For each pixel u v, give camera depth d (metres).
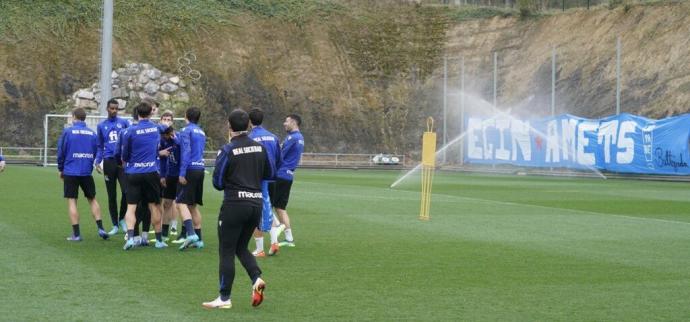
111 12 44.62
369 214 23.05
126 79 64.12
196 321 9.54
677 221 22.31
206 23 71.62
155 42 68.75
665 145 45.94
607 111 58.34
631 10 63.62
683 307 10.76
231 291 11.35
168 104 64.00
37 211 21.81
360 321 9.70
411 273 13.15
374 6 79.06
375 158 67.50
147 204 16.02
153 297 10.82
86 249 15.18
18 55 63.81
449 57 75.06
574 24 68.12
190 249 15.52
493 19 76.44
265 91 69.69
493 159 59.78
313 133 69.31
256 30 73.31
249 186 10.40
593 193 34.28
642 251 16.16
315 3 78.00
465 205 26.89
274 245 14.95
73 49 65.94
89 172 16.41
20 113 61.31
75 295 10.85
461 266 13.95
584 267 14.02
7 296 10.71
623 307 10.73
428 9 78.88
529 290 11.83
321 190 33.53
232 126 10.51
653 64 58.25
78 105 62.09
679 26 58.84
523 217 22.95
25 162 57.28
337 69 73.56
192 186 15.40
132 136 15.19
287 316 9.91
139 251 15.14
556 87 64.31
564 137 53.22
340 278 12.61
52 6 68.00
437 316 10.05
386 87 73.81
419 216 22.64
